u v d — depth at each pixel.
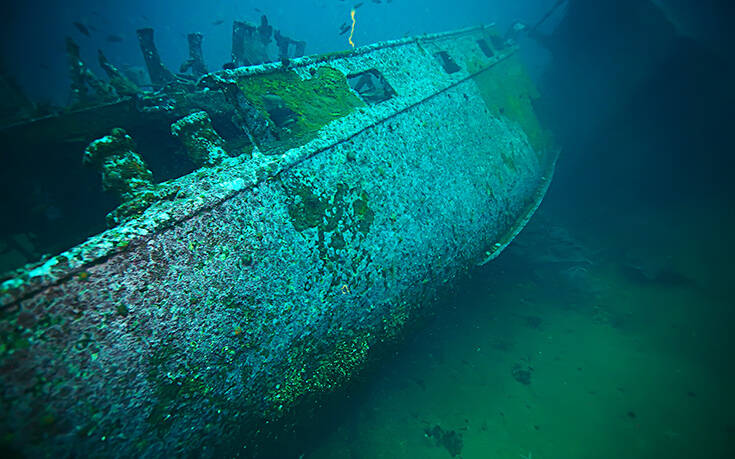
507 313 4.31
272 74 2.55
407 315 2.59
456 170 3.16
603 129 6.54
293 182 2.04
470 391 3.40
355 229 2.24
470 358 3.76
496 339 3.96
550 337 3.90
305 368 1.97
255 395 1.74
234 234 1.73
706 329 3.58
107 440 1.28
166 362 1.44
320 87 2.73
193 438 1.52
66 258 1.31
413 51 3.72
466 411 3.23
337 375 2.18
